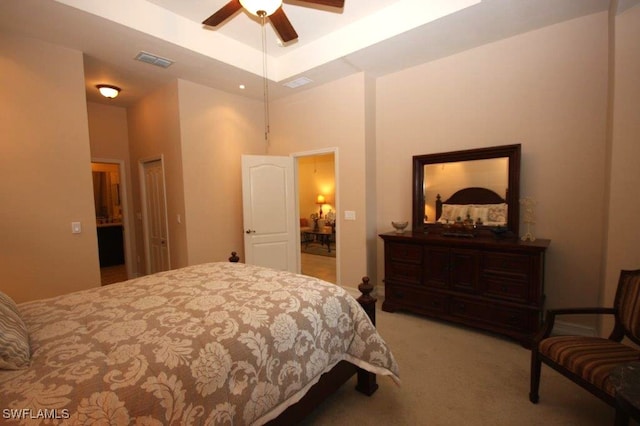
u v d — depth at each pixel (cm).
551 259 286
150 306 160
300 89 422
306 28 321
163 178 413
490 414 182
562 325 280
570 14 258
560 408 186
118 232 600
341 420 179
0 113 254
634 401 104
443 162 340
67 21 243
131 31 262
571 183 274
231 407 120
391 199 397
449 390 205
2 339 106
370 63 348
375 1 278
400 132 381
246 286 189
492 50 307
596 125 260
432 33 285
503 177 303
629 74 212
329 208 904
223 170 420
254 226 420
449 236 317
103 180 653
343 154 399
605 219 241
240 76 368
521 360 240
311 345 158
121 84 386
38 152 272
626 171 215
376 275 416
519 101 296
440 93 344
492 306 276
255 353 133
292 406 154
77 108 293
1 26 248
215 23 230
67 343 123
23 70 264
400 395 201
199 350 121
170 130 390
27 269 269
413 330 295
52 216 281
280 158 438
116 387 100
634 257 214
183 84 374
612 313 186
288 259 447
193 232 389
